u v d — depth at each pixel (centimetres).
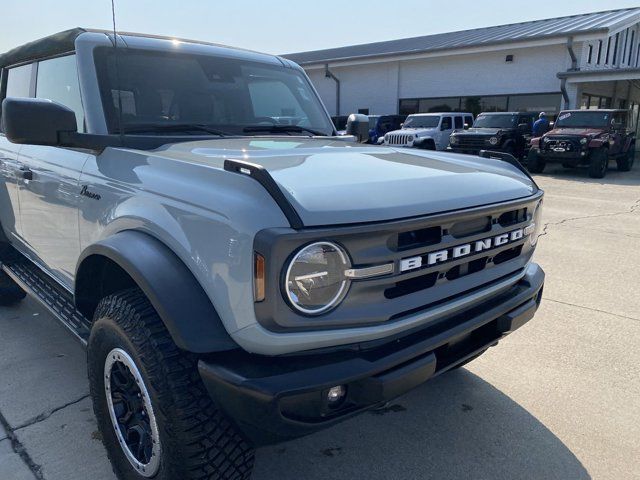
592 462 269
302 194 185
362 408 192
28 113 236
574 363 371
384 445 282
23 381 342
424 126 2045
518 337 414
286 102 372
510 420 304
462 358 230
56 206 297
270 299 171
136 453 227
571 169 1841
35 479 253
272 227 173
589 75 1994
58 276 325
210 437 195
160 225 206
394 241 190
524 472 261
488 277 237
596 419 306
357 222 183
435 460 270
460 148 1848
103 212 246
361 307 187
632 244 727
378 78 2695
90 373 240
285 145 284
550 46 2128
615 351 390
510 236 246
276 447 279
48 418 302
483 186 242
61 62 319
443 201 213
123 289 246
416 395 331
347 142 332
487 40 2267
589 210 1013
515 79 2250
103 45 297
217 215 185
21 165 347
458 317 225
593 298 504
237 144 277
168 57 320
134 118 290
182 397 193
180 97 313
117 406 233
